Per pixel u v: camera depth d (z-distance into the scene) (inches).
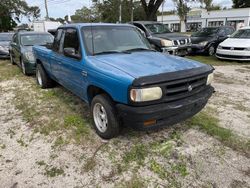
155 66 122.8
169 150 126.6
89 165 115.6
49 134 147.2
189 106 118.7
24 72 303.6
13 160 121.0
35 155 125.0
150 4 639.8
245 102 197.5
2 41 489.4
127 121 114.6
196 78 121.6
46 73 236.7
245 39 386.0
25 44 317.4
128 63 127.3
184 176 106.8
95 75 128.1
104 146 131.5
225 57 391.9
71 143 135.9
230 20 1804.9
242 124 155.9
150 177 106.7
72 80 163.6
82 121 162.2
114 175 108.6
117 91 113.5
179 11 1058.7
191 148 128.3
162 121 115.0
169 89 112.0
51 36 345.7
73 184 103.4
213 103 195.2
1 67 378.3
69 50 148.8
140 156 122.0
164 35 388.2
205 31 499.2
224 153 123.4
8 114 181.3
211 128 148.3
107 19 1314.0
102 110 134.0
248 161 116.6
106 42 154.2
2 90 247.6
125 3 900.6
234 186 100.3
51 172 111.3
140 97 105.3
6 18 2071.9
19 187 102.0
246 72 314.0
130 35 169.3
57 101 205.5
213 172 109.0
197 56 467.8
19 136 145.9
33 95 224.7
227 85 250.7
